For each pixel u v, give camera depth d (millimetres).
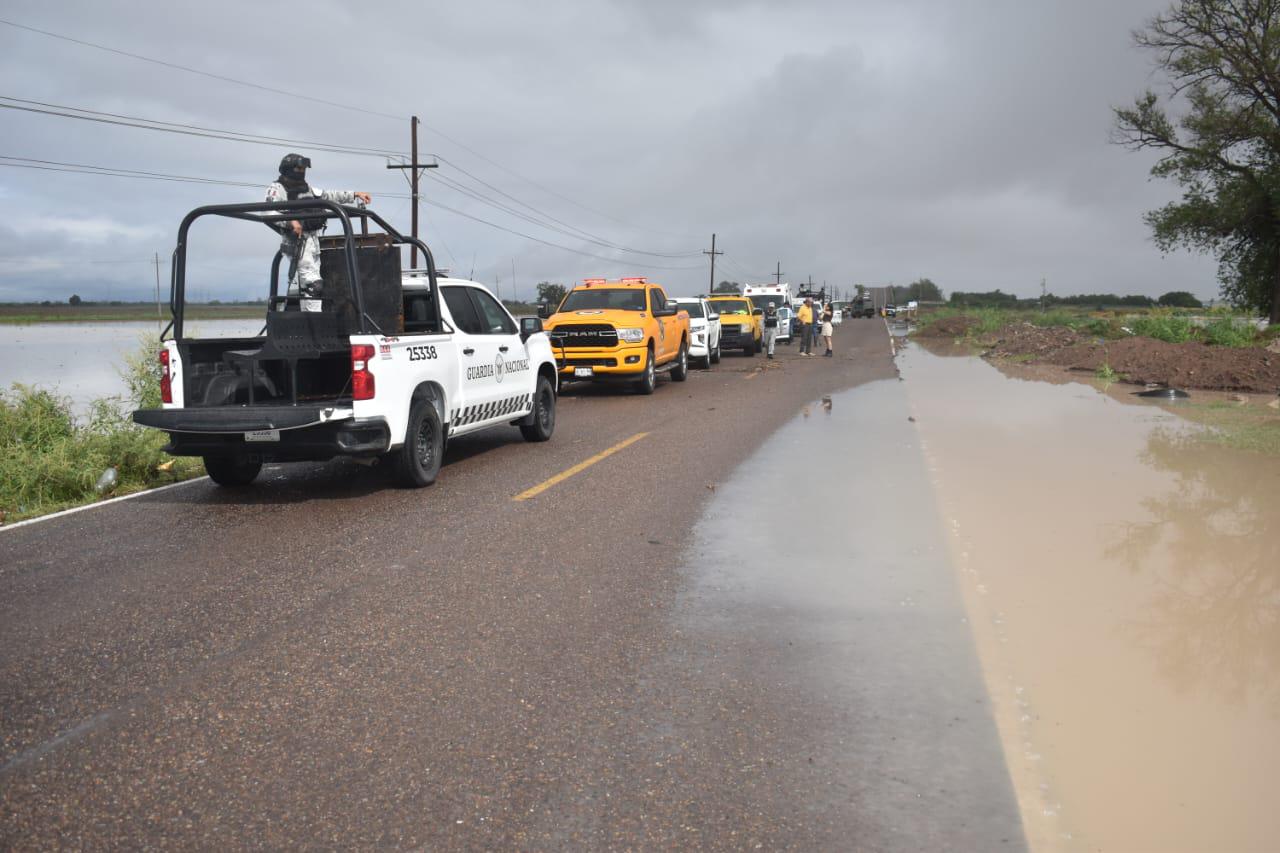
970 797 3250
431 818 3117
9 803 3225
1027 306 134750
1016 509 7629
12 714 3936
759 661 4512
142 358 13008
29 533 7203
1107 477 8906
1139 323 30078
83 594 5594
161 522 7559
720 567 6125
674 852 2914
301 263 9016
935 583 5723
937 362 26484
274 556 6441
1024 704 3998
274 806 3197
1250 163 41000
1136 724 3795
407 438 8586
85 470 9117
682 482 9039
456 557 6387
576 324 17766
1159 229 42281
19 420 10820
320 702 4039
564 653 4621
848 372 23219
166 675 4344
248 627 5000
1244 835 3006
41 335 66688
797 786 3328
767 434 12227
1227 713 3885
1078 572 5887
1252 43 39438
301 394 9398
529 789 3307
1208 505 7684
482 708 3980
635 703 4031
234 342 9000
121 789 3314
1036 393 16922
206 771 3441
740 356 32125
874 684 4227
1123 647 4637
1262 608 5180
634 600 5449
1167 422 12648
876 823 3086
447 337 9328
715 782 3357
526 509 7906
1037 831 3035
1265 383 16844
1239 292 43188
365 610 5281
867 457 10281
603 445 11523
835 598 5469
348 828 3059
